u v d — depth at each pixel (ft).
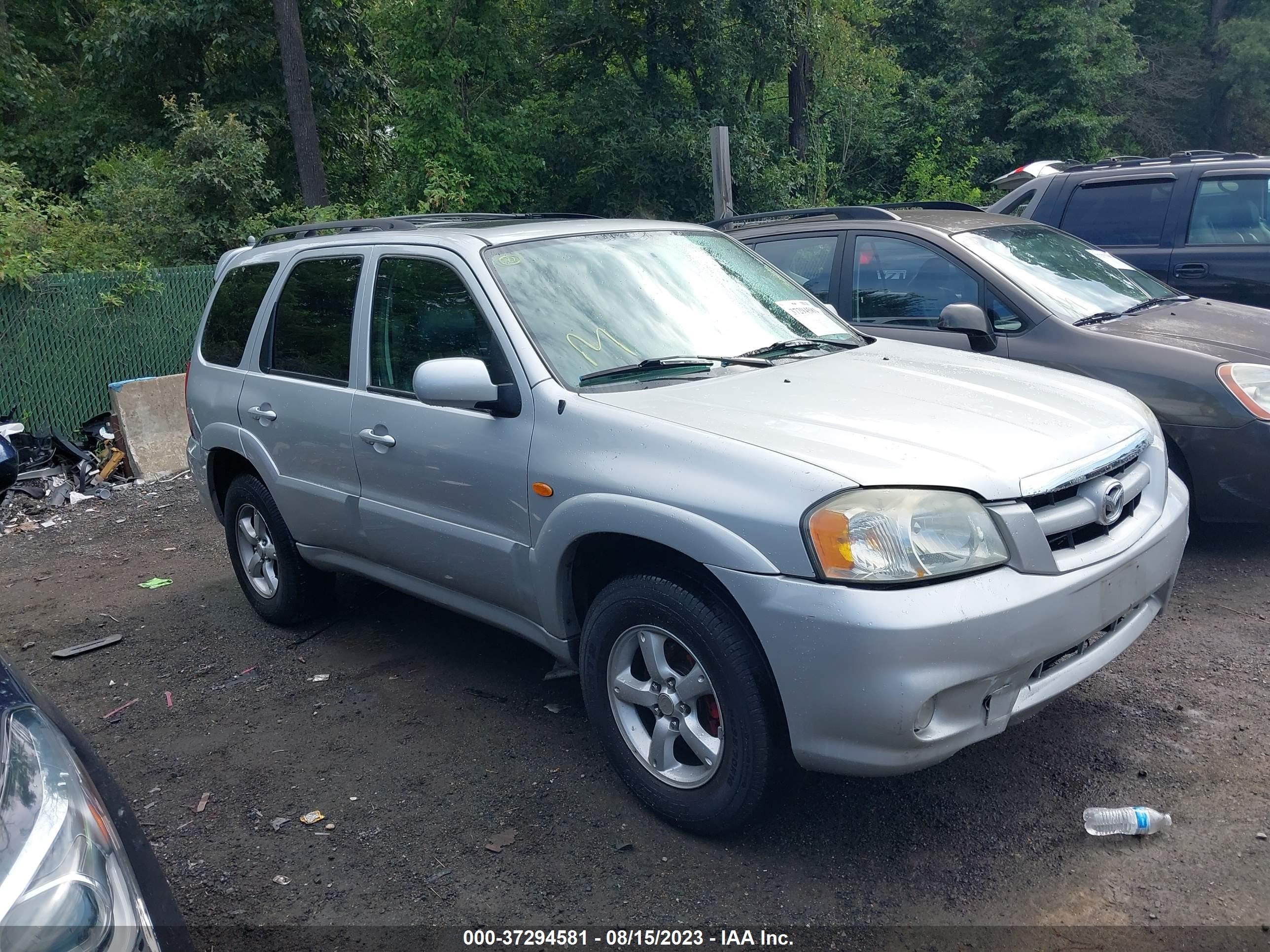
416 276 13.57
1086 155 90.53
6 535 26.09
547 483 11.23
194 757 13.37
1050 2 90.94
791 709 9.32
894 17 94.99
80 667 16.85
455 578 13.05
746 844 10.48
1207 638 14.47
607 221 14.71
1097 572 9.95
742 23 69.56
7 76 65.57
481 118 66.39
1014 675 9.42
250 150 48.55
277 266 16.55
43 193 43.42
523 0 70.23
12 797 6.27
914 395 11.37
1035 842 10.16
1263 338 17.47
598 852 10.57
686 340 12.89
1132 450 11.01
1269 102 111.75
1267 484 16.16
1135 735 11.98
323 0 59.21
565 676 14.71
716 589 9.97
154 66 60.75
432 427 12.75
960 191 80.33
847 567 8.95
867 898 9.55
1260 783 10.84
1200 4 112.98
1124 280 20.48
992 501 9.45
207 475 17.93
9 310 32.17
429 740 13.24
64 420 33.35
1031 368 13.25
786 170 70.03
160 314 35.06
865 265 20.44
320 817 11.63
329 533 15.15
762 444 9.84
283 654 16.49
